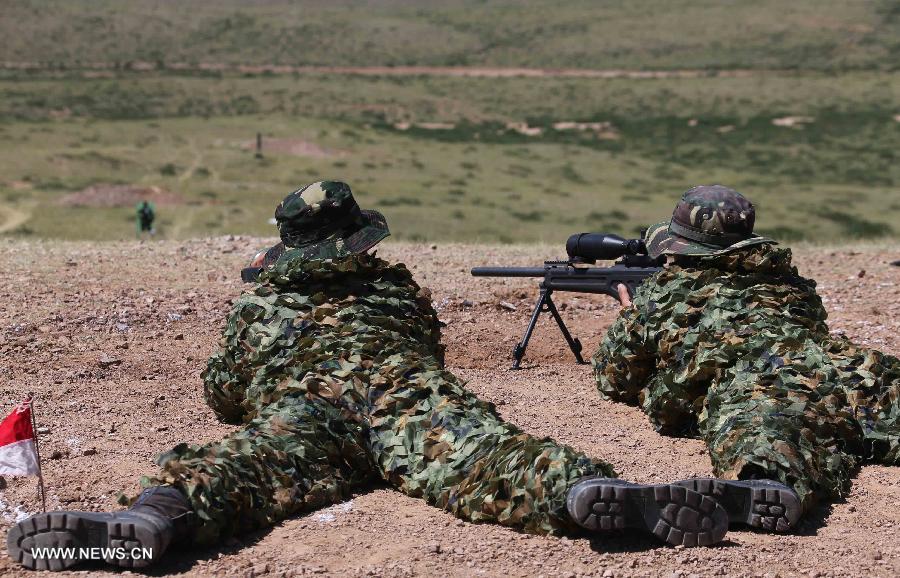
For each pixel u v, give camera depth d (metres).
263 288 9.62
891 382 9.35
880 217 61.94
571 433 10.19
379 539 7.42
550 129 99.44
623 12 179.75
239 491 7.39
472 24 176.00
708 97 113.56
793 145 90.12
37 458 7.07
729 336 9.60
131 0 188.62
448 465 8.05
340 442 8.34
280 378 9.12
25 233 49.31
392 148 86.19
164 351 13.09
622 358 10.62
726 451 8.28
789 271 10.27
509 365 13.08
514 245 22.36
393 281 9.76
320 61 152.00
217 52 155.62
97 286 16.06
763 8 170.50
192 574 6.78
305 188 9.82
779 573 6.91
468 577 6.81
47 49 150.62
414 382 8.55
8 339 13.19
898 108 104.00
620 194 69.94
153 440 9.63
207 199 63.09
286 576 6.79
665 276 10.30
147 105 106.31
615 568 6.90
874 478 8.85
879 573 7.03
